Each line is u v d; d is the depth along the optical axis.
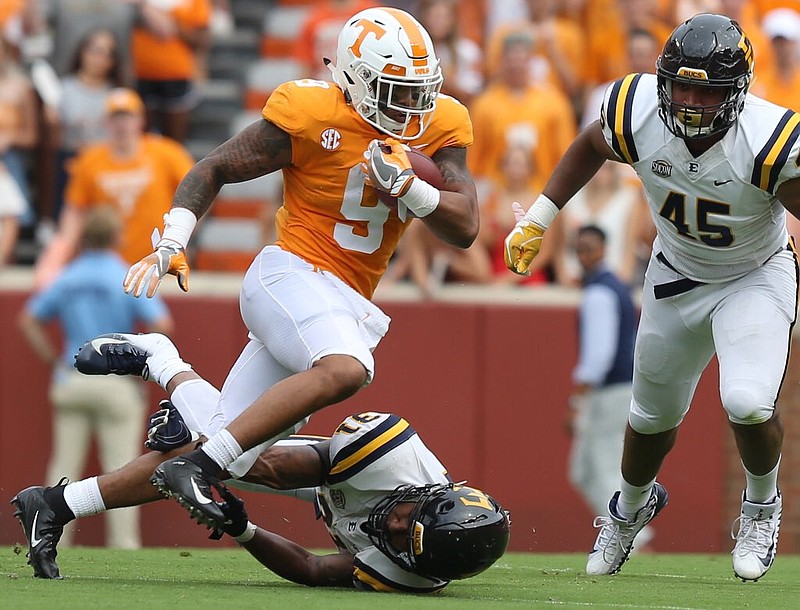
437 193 15.29
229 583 16.12
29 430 29.83
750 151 15.85
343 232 15.95
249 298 15.98
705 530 30.53
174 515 29.52
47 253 30.17
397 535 15.01
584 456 28.38
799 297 19.02
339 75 15.76
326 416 29.80
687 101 15.61
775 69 32.50
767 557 17.84
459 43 32.28
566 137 31.59
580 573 19.17
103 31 32.59
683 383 17.55
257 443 14.76
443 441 30.25
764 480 17.45
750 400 16.28
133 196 30.08
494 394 30.36
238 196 34.59
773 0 33.75
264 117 15.72
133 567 18.08
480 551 14.63
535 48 33.06
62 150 32.44
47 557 15.73
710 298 17.03
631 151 16.50
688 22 15.73
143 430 29.19
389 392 30.09
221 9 39.22
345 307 15.69
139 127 30.19
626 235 30.27
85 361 16.45
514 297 30.42
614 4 33.62
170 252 15.31
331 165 15.72
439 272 30.73
